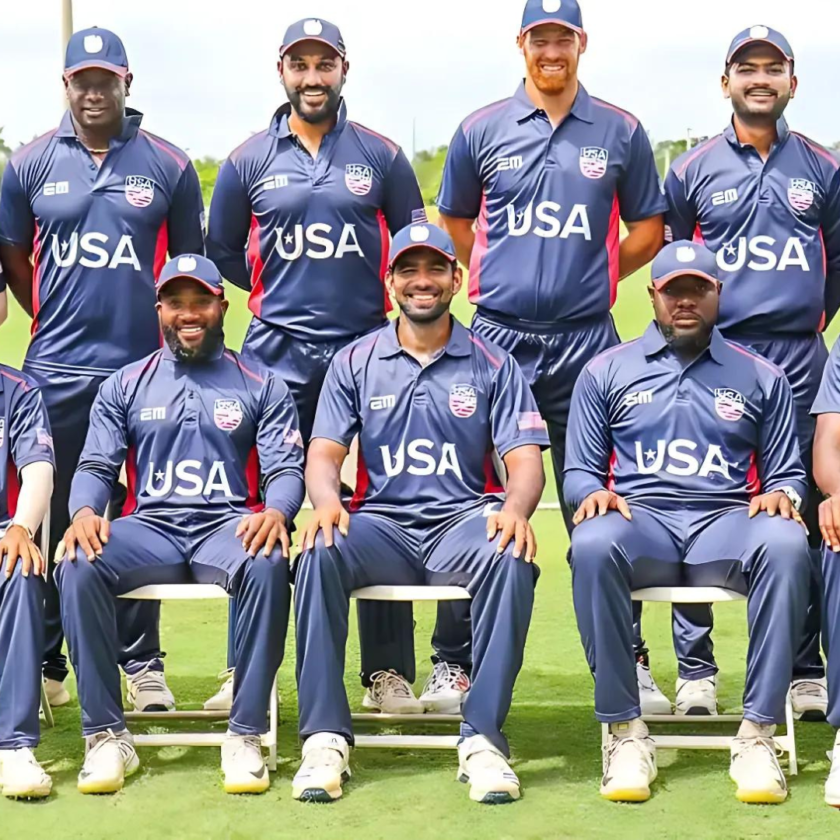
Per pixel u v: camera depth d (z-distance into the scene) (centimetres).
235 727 425
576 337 516
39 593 427
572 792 418
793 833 381
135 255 512
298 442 468
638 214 528
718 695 526
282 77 512
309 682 424
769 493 441
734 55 499
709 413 453
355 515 449
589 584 420
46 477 452
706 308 449
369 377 465
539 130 510
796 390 510
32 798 412
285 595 427
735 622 637
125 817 397
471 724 422
